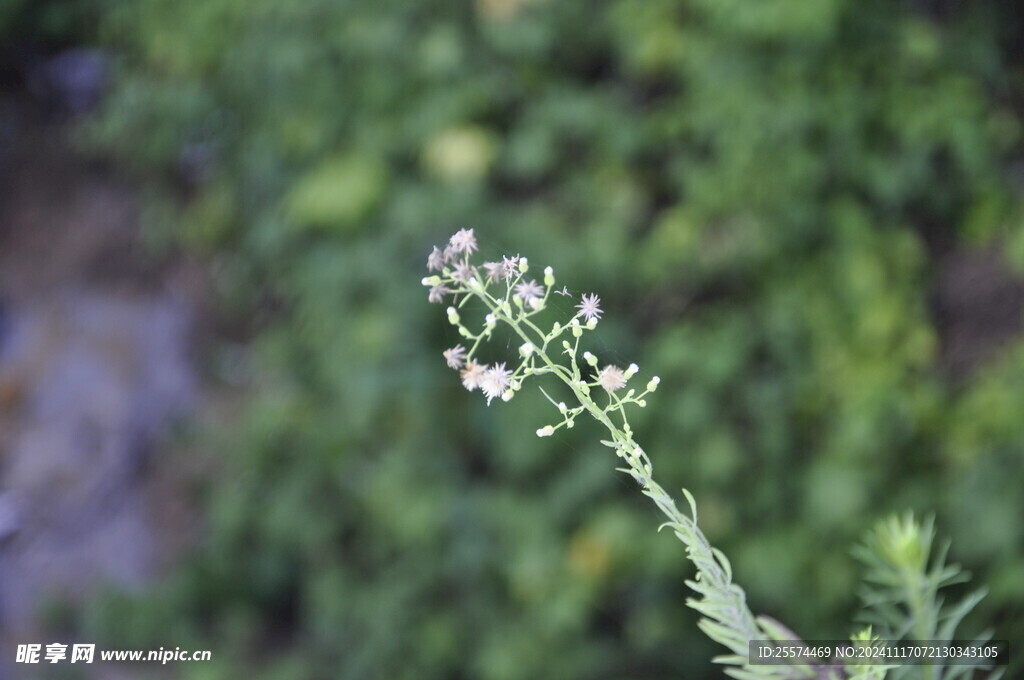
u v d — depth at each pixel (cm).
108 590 214
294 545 208
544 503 183
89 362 249
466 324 181
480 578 189
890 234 176
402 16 191
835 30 169
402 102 191
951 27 180
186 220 237
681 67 180
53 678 200
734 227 176
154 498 231
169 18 221
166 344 245
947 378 177
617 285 180
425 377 183
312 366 205
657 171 188
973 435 171
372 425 192
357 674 196
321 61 195
